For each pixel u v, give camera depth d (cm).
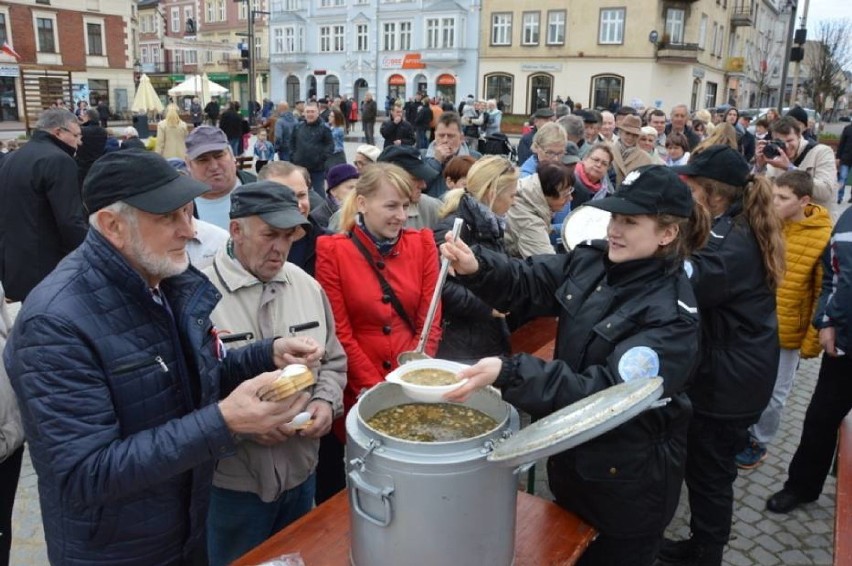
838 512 238
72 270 158
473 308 317
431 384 171
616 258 193
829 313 314
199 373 175
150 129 2453
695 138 938
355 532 164
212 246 291
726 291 255
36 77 3622
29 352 149
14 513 332
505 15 3678
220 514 234
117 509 165
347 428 161
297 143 1023
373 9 4147
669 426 197
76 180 463
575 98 3556
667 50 3322
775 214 264
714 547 280
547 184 397
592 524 201
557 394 171
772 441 429
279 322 234
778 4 5728
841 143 1371
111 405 155
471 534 154
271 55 4753
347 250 284
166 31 6066
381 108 4234
